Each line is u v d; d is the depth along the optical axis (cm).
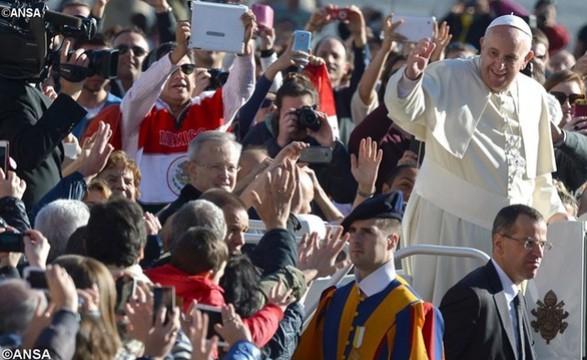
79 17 2839
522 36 3070
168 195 3253
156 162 3262
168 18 4125
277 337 2392
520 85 3153
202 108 3312
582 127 3588
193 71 3303
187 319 2148
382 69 4047
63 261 1967
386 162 3641
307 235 2558
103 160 2723
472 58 3141
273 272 2397
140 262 2456
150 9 4684
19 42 2772
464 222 3056
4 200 2370
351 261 2548
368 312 2503
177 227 2369
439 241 3067
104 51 2811
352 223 2534
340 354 2506
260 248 2425
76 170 2703
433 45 2973
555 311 2970
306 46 3622
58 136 2723
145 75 3228
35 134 2711
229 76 3325
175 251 2262
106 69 2808
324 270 2514
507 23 3070
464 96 3083
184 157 3266
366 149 3183
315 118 3403
